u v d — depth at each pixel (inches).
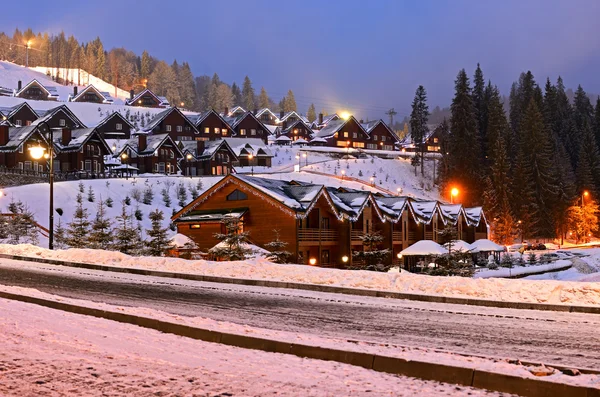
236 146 4749.0
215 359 388.5
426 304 695.1
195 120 5270.7
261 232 1754.4
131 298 722.8
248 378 339.0
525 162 4202.8
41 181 2928.2
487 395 328.5
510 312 637.9
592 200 4281.5
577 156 5546.3
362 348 412.2
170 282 884.0
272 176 3885.3
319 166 4530.0
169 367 356.5
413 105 5334.6
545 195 4215.1
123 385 315.0
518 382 332.8
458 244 2042.3
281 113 7529.5
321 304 687.7
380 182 4448.8
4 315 506.6
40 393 297.7
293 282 840.3
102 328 480.7
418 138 5305.1
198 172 4367.6
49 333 439.5
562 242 4114.2
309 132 6348.4
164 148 4035.4
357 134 5777.6
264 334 461.1
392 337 503.8
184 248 1724.9
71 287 813.9
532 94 5462.6
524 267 2258.9
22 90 6550.2
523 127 4399.6
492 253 2810.0
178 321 504.7
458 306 680.4
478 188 4340.6
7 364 345.7
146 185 3004.4
